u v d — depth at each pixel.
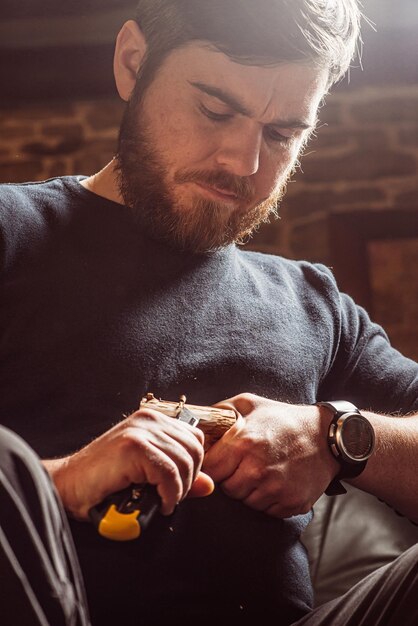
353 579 1.97
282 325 1.55
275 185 1.48
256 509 1.37
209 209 1.42
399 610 1.21
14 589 0.80
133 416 1.20
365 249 6.31
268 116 1.40
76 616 0.86
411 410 1.67
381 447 1.51
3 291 1.39
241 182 1.42
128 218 1.47
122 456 1.13
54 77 6.26
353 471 1.46
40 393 1.35
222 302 1.49
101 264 1.43
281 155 1.47
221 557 1.36
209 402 1.43
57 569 0.85
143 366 1.39
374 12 6.01
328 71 1.47
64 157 6.37
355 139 6.38
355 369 1.68
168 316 1.43
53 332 1.37
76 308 1.39
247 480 1.34
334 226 6.30
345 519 2.07
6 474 0.85
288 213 6.34
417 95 6.39
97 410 1.36
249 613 1.38
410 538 2.04
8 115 6.39
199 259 1.49
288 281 1.64
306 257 6.30
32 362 1.36
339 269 6.25
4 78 6.25
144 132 1.45
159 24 1.45
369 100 6.40
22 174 6.36
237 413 1.37
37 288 1.39
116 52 1.56
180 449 1.17
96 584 1.28
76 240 1.45
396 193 6.34
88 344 1.38
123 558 1.29
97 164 6.36
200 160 1.41
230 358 1.46
